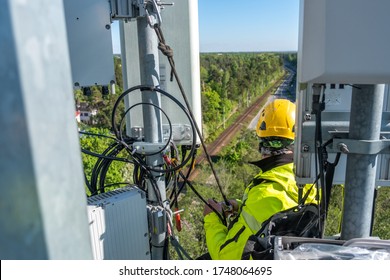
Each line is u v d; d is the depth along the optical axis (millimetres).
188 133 2391
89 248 530
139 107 2432
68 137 486
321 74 826
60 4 469
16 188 438
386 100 1531
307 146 1372
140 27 1854
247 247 1658
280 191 1817
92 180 2258
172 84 2363
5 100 422
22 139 435
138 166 2238
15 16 418
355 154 1131
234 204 2305
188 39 2307
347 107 1379
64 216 485
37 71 443
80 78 1837
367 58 797
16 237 448
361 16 787
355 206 1164
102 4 1800
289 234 1604
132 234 1965
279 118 1929
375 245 1111
